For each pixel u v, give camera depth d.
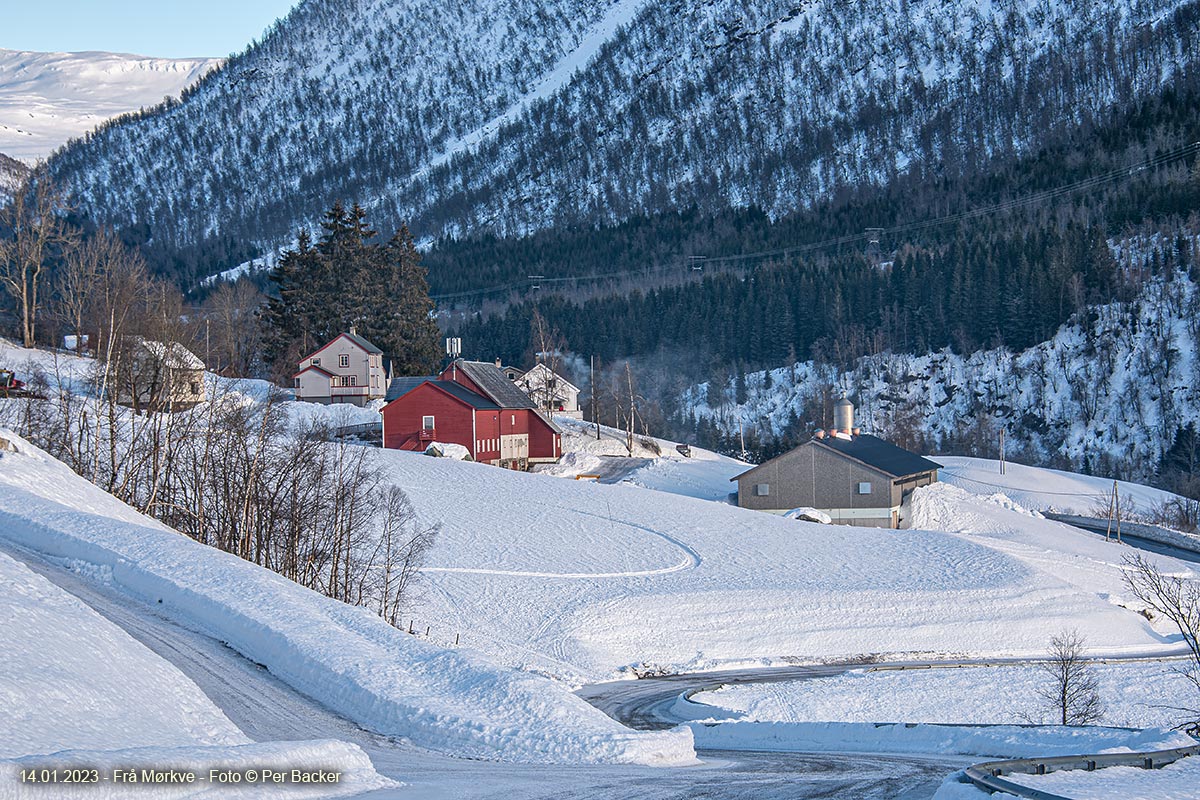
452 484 69.50
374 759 17.55
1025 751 20.98
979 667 43.41
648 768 18.50
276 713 19.69
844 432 86.31
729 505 71.44
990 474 106.50
